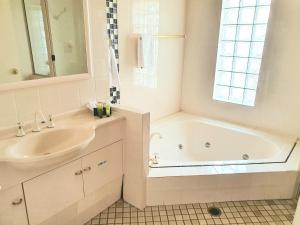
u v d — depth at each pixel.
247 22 2.64
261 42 2.60
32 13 1.49
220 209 2.01
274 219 1.91
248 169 2.02
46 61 1.62
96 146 1.70
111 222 1.87
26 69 1.51
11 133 1.47
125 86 2.39
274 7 2.41
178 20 2.89
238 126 2.86
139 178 1.93
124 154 1.97
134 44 2.37
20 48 1.47
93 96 1.98
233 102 2.92
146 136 1.84
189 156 2.99
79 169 1.61
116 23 2.13
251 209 2.01
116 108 1.91
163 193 1.99
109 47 2.03
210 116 3.15
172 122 2.93
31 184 1.34
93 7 1.80
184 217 1.92
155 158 2.12
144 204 2.02
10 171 1.23
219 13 2.74
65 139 1.60
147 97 2.74
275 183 2.05
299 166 2.04
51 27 1.60
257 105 2.75
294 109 2.53
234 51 2.81
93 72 1.93
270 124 2.71
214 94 3.06
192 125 3.02
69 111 1.82
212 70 2.96
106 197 1.98
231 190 2.05
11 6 1.39
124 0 2.15
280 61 2.50
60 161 1.32
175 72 3.10
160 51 2.75
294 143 2.46
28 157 1.18
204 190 2.02
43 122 1.63
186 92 3.28
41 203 1.43
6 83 1.42
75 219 1.76
